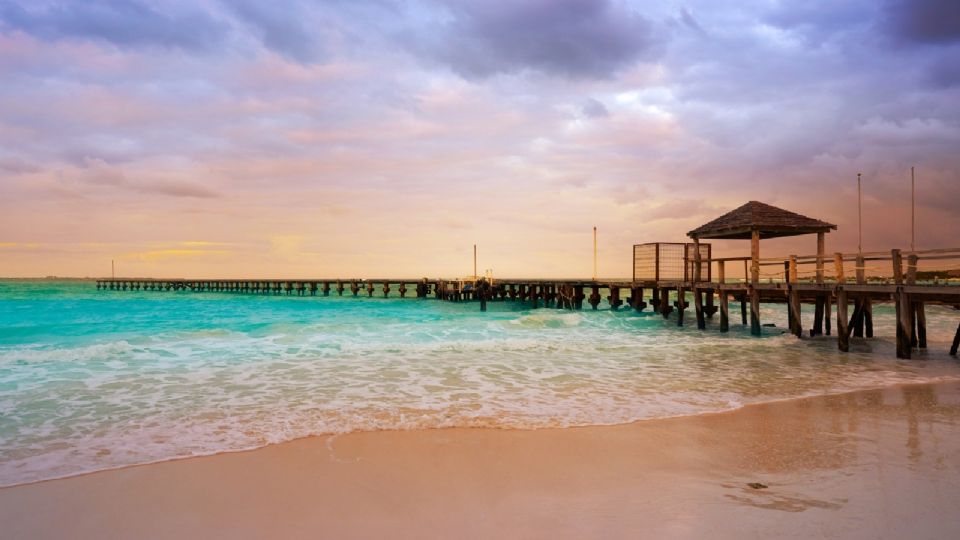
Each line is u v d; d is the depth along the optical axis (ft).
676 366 42.83
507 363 43.29
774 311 113.09
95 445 22.50
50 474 19.15
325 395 32.01
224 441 23.03
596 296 111.04
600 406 29.50
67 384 34.58
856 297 55.36
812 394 32.99
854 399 31.63
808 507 15.85
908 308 46.55
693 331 70.23
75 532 14.85
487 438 23.44
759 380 37.47
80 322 76.54
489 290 140.05
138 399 30.81
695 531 14.28
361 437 23.59
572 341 57.57
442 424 25.71
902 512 15.44
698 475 18.83
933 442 22.91
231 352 47.70
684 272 81.05
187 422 26.08
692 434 24.13
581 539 13.97
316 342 54.29
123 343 50.39
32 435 23.97
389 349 50.06
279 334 61.31
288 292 207.00
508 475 18.92
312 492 17.48
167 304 125.08
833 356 48.83
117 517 15.75
